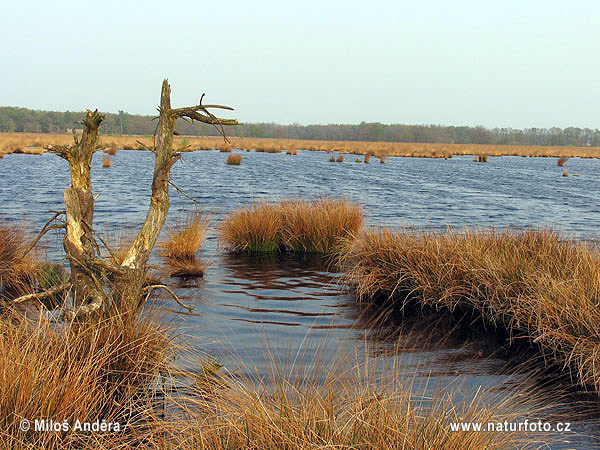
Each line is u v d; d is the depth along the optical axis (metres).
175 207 16.36
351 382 4.12
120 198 18.02
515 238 8.05
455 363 5.00
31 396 3.23
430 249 7.29
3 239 7.47
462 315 6.55
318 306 6.85
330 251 10.25
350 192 22.34
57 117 157.62
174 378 4.36
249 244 10.43
